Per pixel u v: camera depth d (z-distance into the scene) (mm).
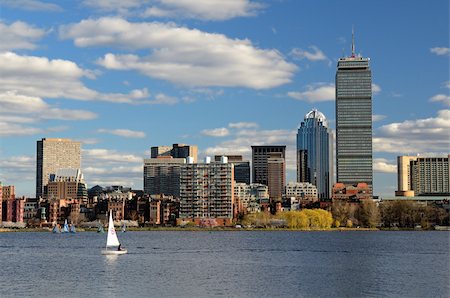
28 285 187625
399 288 182125
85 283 190875
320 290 177875
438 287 183875
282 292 174125
